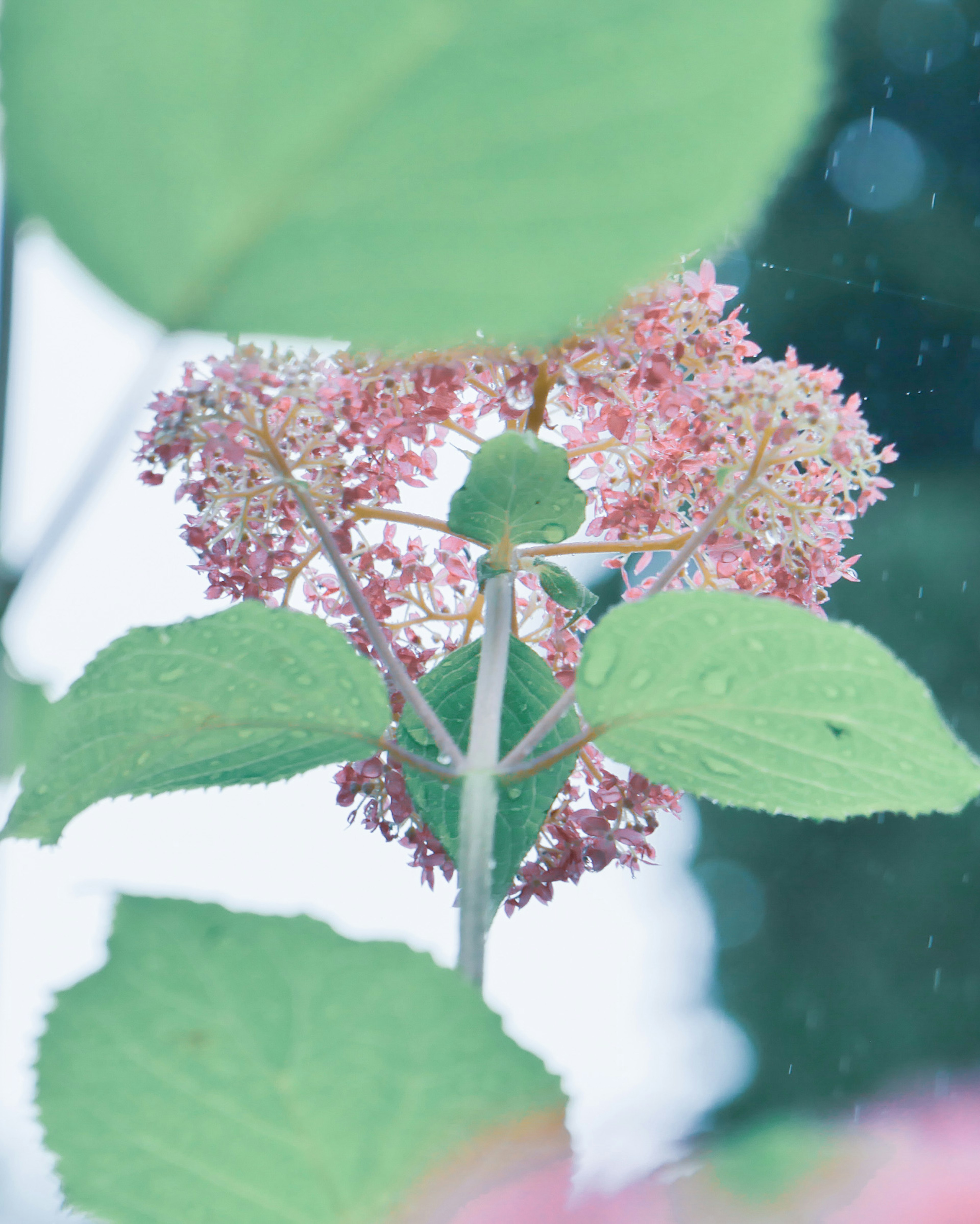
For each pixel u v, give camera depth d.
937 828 5.91
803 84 0.14
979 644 5.83
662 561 1.14
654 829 0.84
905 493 6.19
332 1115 0.23
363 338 0.16
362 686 0.54
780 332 6.33
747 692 0.52
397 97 0.14
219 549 0.81
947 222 6.17
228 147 0.14
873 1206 0.13
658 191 0.14
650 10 0.13
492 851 0.60
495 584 0.71
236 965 0.23
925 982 5.68
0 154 0.14
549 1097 0.23
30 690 0.20
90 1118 0.23
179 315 0.16
